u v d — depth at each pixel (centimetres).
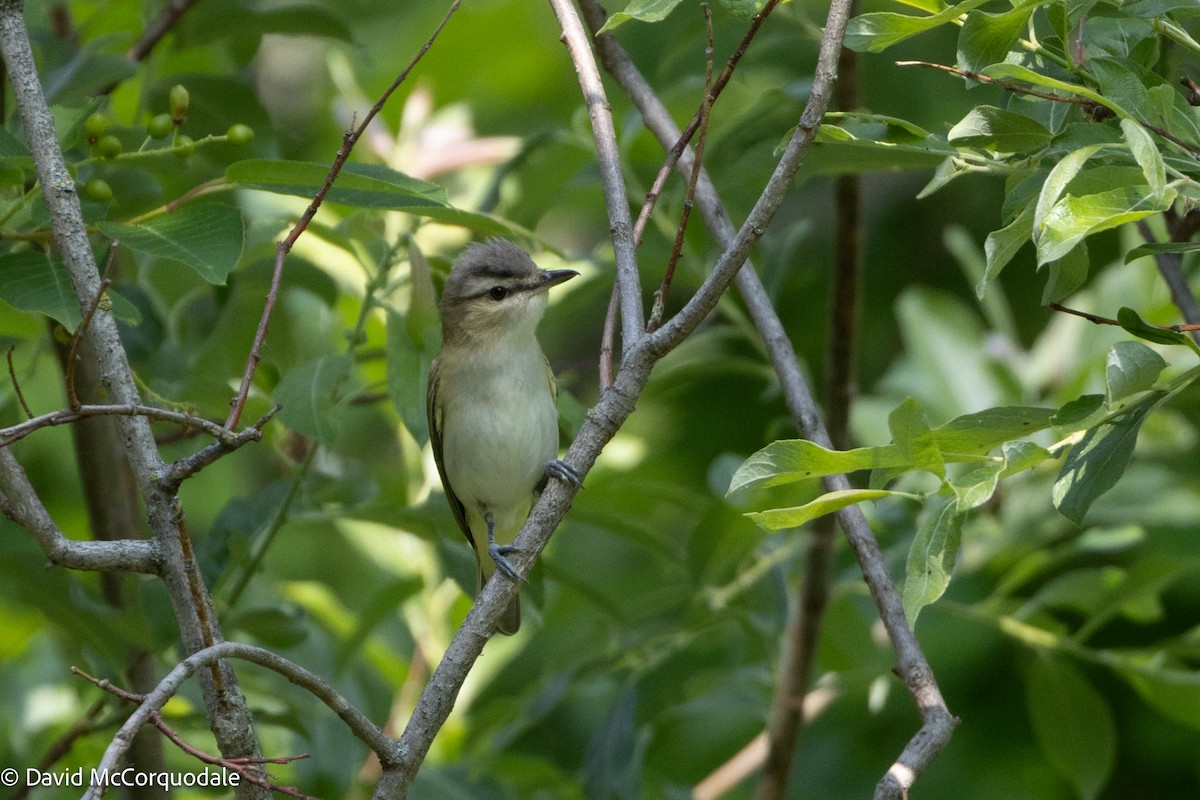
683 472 1422
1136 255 533
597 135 705
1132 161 546
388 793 554
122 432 569
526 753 1249
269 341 1042
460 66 1645
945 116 1346
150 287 976
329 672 1087
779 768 1034
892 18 583
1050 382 1162
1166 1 582
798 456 529
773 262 1074
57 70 940
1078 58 607
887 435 1167
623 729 1021
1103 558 1214
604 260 1061
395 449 1283
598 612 1155
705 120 616
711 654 1193
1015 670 1228
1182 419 1148
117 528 933
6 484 542
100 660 932
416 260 863
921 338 1194
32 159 624
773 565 1081
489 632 598
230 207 614
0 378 986
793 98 992
